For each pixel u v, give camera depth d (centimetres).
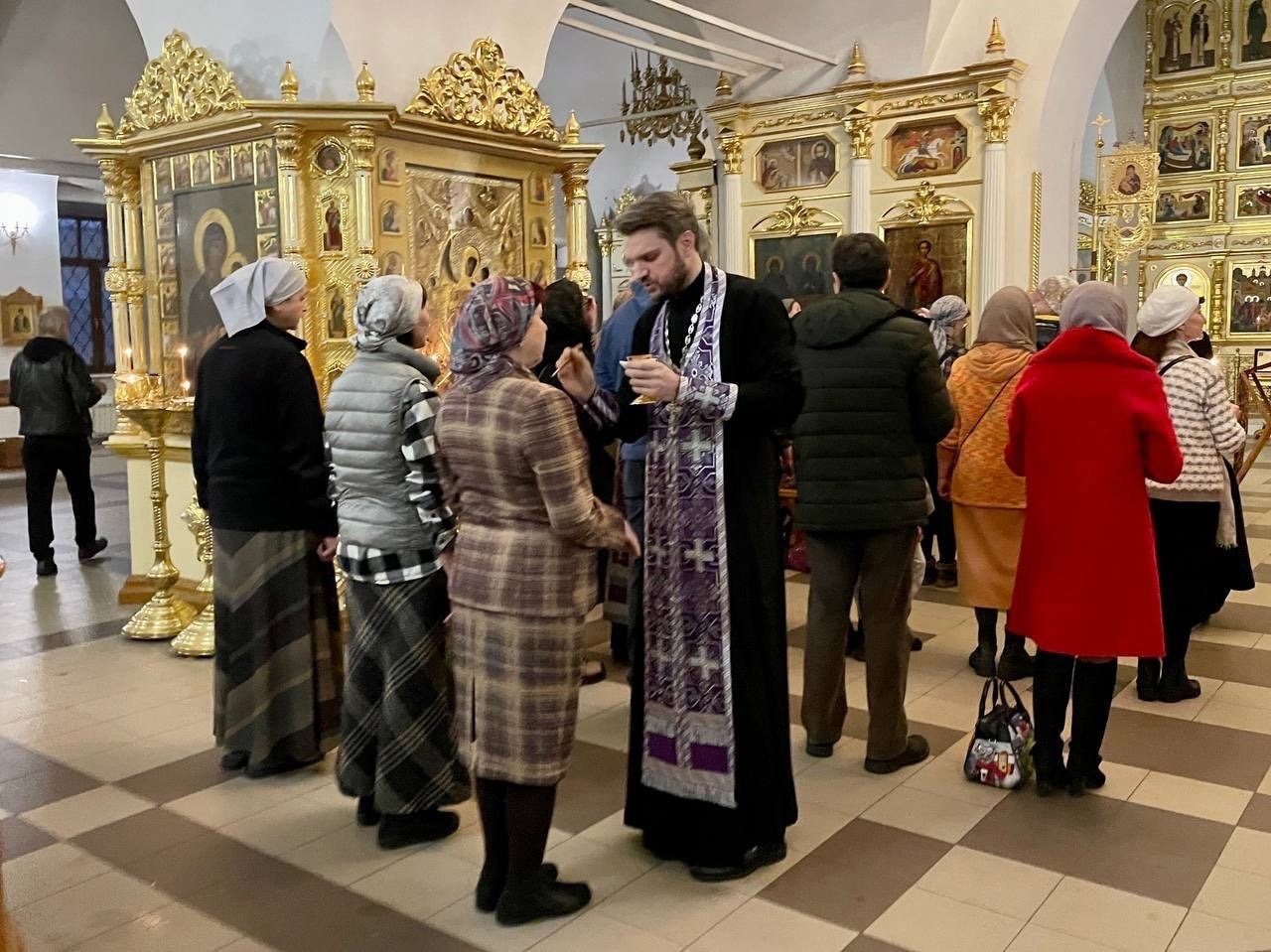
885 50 805
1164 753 365
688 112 982
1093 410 311
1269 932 257
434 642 300
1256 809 323
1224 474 409
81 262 1573
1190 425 398
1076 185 851
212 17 521
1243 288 1596
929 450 559
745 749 277
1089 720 327
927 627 523
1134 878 283
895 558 339
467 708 256
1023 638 439
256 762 349
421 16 516
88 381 680
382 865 296
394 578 296
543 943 255
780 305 271
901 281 811
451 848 306
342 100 491
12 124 870
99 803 337
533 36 573
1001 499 426
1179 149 1625
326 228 492
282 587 346
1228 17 1567
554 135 568
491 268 550
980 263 774
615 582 457
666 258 267
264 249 500
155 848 307
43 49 855
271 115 473
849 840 305
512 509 249
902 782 344
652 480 277
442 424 254
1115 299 316
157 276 551
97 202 1479
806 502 341
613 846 304
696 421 268
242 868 295
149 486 577
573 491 239
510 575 247
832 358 334
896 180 805
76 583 641
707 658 272
